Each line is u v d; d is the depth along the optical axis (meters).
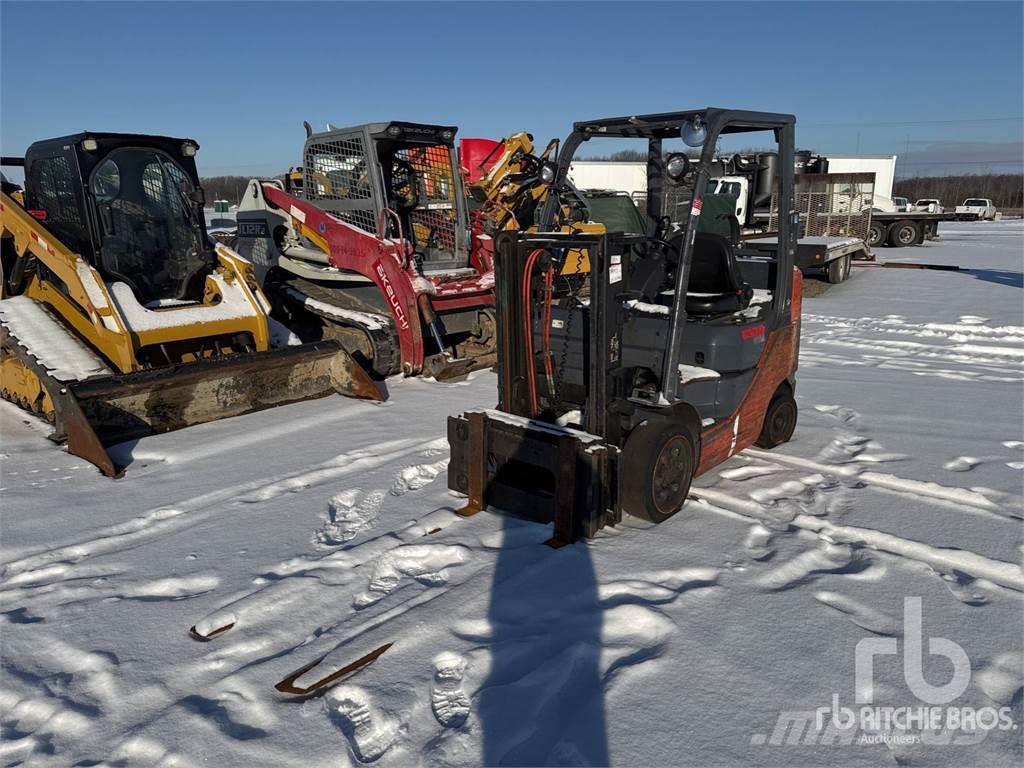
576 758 2.28
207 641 2.99
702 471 4.33
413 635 2.92
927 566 3.41
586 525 3.70
